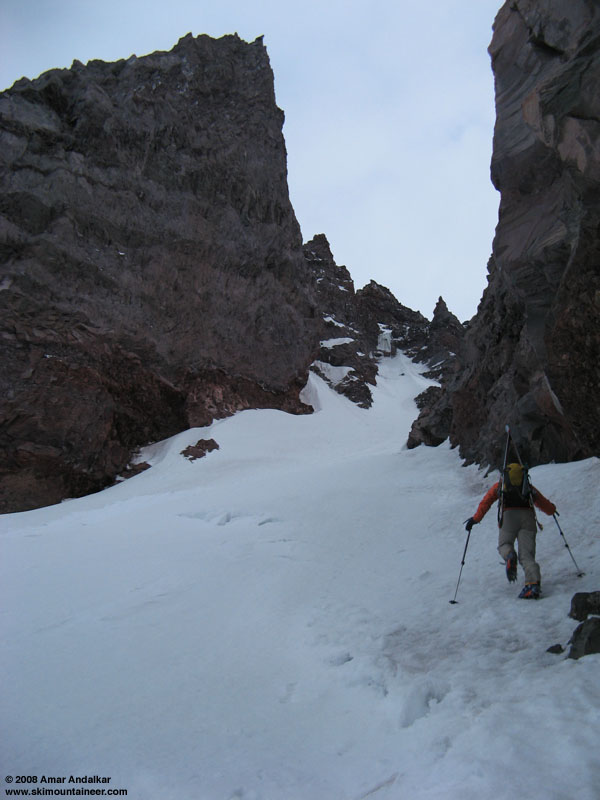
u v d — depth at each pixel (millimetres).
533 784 2402
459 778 2596
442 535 9992
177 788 2895
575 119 4523
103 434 32031
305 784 2906
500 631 4773
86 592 7543
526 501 5871
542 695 3254
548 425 13828
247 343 44469
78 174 33625
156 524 13492
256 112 48062
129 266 35375
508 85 6223
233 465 32938
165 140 39312
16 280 30516
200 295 40094
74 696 4227
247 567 8586
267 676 4523
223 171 42969
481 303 24531
